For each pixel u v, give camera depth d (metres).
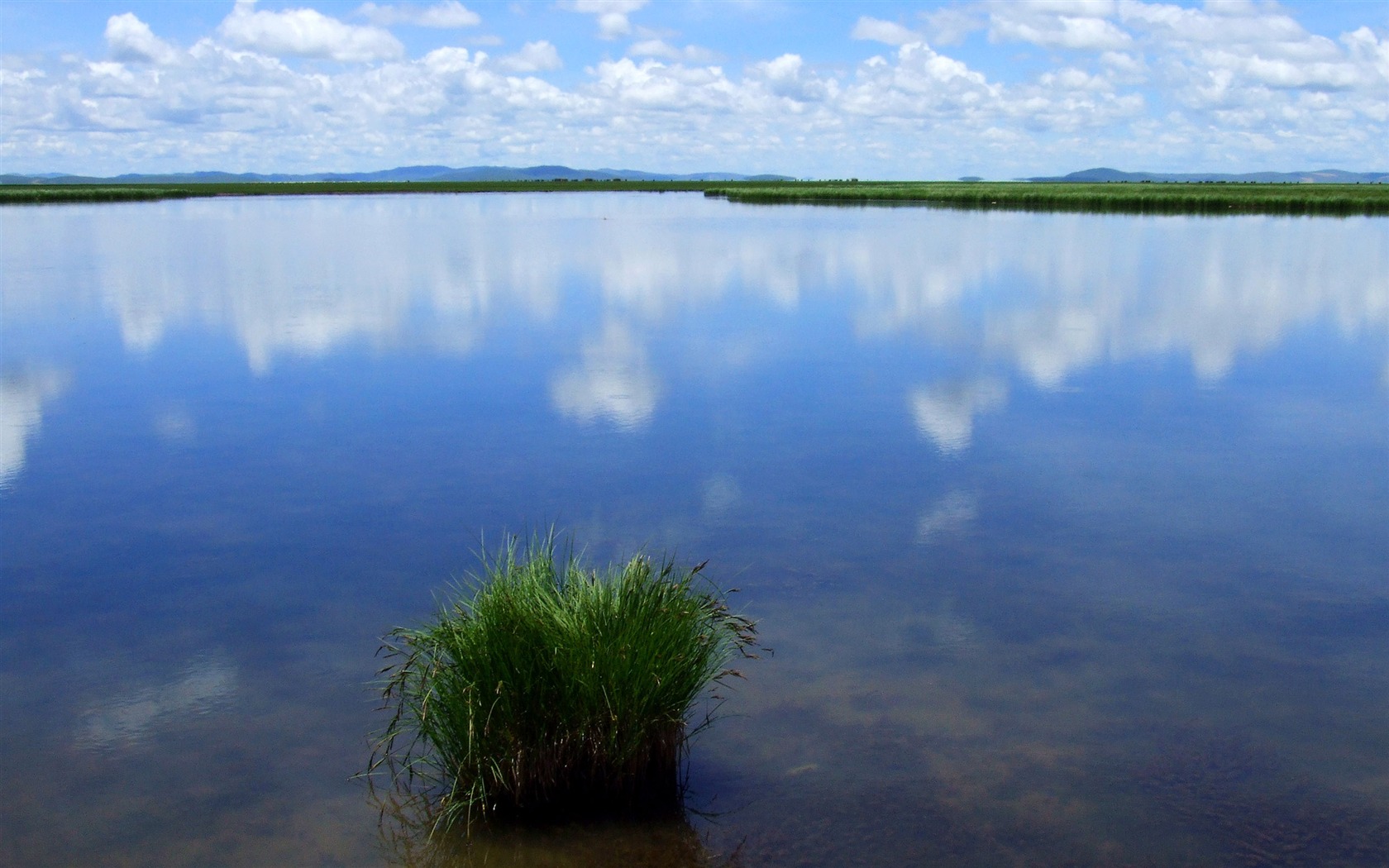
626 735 3.10
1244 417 7.70
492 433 7.28
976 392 8.59
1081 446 6.86
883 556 4.92
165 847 2.91
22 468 6.51
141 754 3.36
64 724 3.53
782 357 10.21
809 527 5.30
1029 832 2.93
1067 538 5.16
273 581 4.69
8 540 5.25
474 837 2.96
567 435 7.22
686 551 4.98
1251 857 2.82
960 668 3.85
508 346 10.92
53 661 3.98
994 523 5.37
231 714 3.59
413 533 5.26
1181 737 3.39
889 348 10.69
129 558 4.99
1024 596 4.47
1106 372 9.43
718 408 8.01
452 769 3.17
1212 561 4.86
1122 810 3.02
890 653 3.96
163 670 3.90
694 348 10.75
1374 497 5.79
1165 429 7.32
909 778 3.19
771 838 2.93
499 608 3.20
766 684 3.75
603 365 9.86
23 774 3.25
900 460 6.55
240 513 5.61
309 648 4.05
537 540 5.11
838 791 3.13
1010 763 3.26
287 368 9.79
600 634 3.15
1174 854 2.84
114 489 6.07
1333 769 3.21
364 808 3.10
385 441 7.07
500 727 3.08
